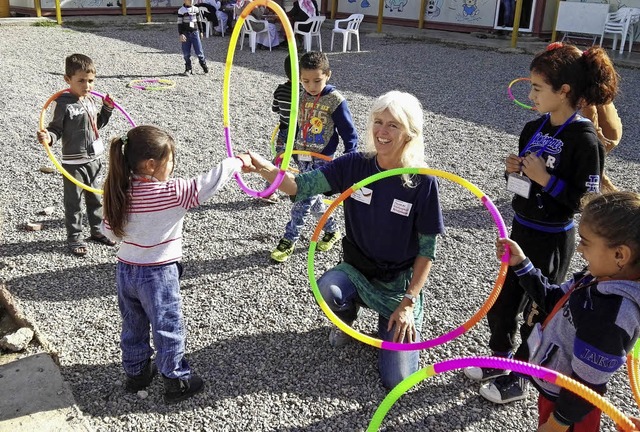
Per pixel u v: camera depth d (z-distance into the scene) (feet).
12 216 17.78
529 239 10.00
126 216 9.23
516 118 31.24
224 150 24.40
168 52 47.93
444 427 10.13
